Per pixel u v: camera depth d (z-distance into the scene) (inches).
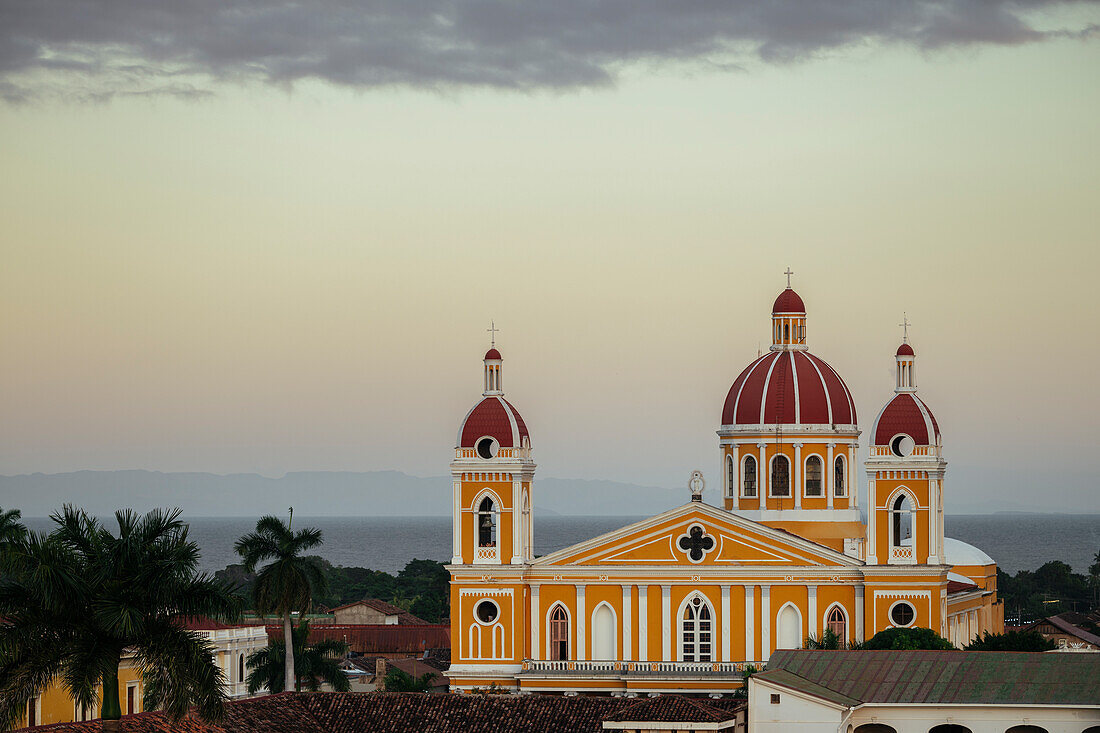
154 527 4936.0
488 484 7755.9
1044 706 5634.8
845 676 5949.8
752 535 7583.7
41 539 4827.8
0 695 4645.7
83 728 5044.3
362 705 6077.8
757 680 5738.2
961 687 5777.6
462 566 7696.9
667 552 7642.7
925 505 7465.6
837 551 7785.4
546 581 7706.7
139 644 4832.7
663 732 5846.5
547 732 5915.4
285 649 7381.9
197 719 5393.7
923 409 7539.4
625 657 7628.0
